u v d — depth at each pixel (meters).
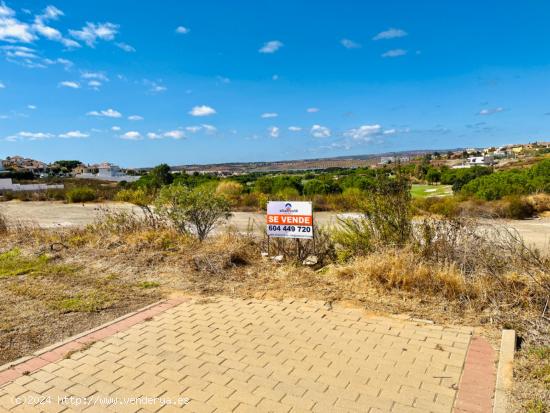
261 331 4.76
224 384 3.61
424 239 6.82
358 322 4.96
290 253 7.93
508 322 4.69
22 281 6.82
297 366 3.91
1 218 12.55
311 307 5.50
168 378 3.73
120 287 6.51
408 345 4.30
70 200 32.78
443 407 3.20
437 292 5.70
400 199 7.25
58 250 8.91
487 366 3.82
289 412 3.17
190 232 9.91
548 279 5.20
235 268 7.36
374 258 6.45
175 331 4.80
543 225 16.22
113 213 12.36
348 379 3.65
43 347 4.48
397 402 3.28
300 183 34.94
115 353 4.25
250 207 25.45
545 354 3.84
